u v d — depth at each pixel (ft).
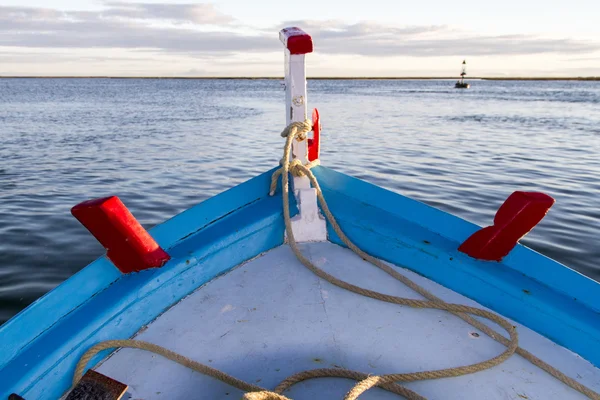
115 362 5.79
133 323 6.38
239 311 6.66
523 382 5.46
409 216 8.32
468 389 5.33
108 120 91.91
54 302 6.19
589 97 227.40
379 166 42.47
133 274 6.83
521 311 6.59
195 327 6.36
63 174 38.96
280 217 8.40
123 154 49.70
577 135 66.85
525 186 34.35
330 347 5.95
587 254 21.70
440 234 7.93
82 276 6.53
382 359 5.77
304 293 7.06
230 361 5.74
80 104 153.48
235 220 8.12
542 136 65.67
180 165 43.75
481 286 6.98
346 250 8.36
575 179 36.83
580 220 26.40
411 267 7.80
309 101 176.24
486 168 41.57
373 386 5.33
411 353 5.88
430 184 34.94
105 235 6.45
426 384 5.39
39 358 5.48
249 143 59.26
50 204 29.55
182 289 7.05
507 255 7.20
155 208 29.22
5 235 23.61
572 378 5.62
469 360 5.79
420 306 6.70
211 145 57.26
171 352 5.76
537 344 6.20
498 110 126.11
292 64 8.22
